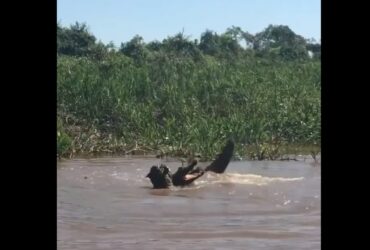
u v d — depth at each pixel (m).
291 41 74.25
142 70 41.53
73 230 13.73
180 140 31.66
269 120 35.41
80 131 34.97
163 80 41.78
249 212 16.09
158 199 18.08
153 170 20.30
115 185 20.97
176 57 53.47
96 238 12.95
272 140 34.16
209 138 30.23
